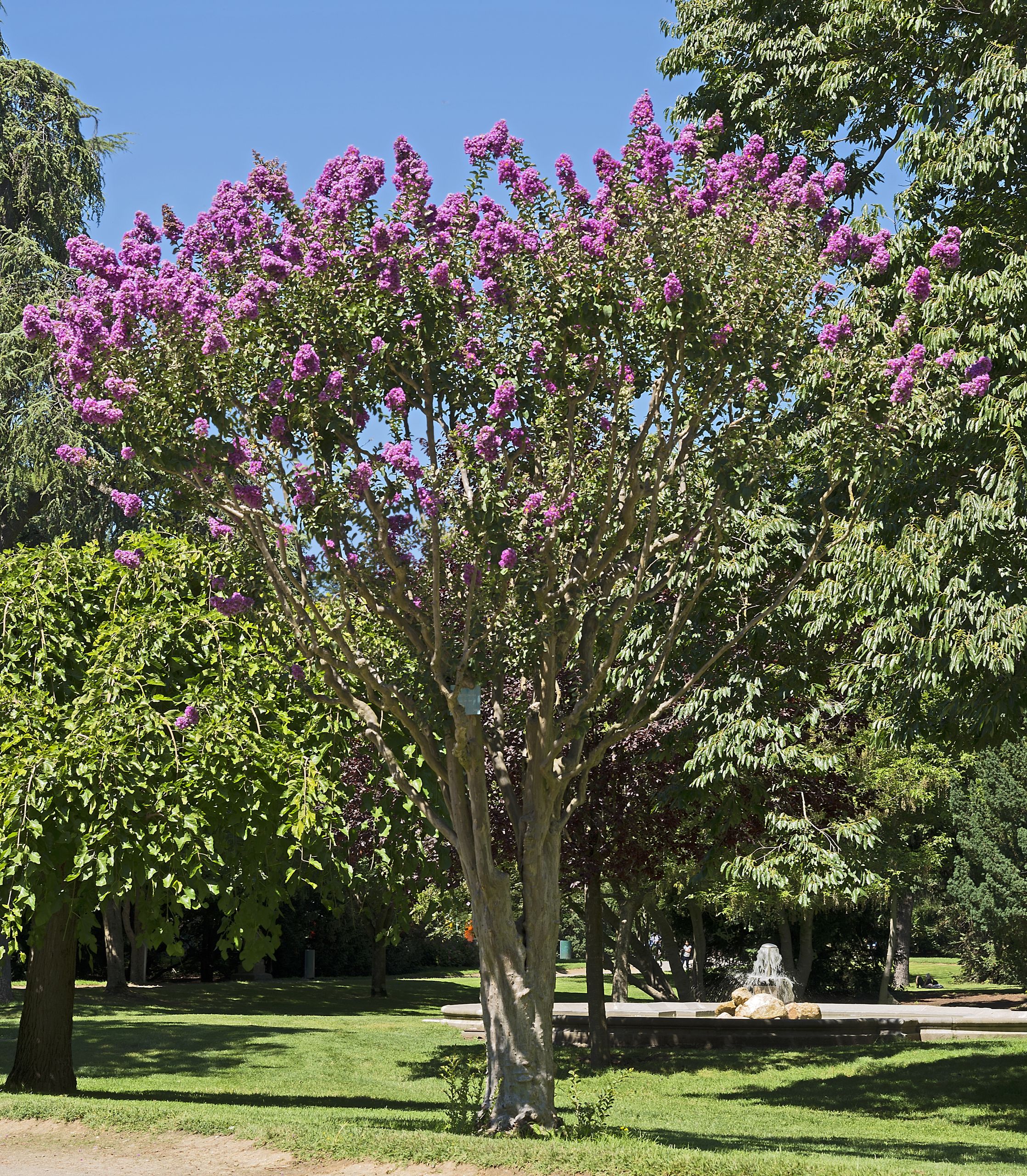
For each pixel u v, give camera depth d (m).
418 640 8.45
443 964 48.31
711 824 14.60
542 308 8.05
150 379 7.68
